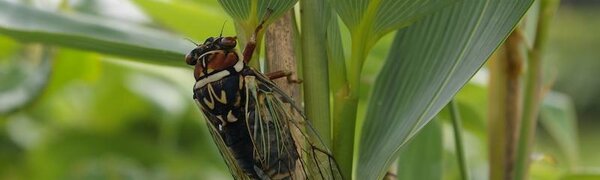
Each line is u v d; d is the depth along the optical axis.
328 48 0.40
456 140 0.49
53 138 0.90
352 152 0.40
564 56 2.72
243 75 0.41
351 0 0.39
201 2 0.60
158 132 0.90
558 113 0.65
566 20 2.77
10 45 0.68
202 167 0.88
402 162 0.49
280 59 0.40
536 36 0.47
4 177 0.91
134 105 0.88
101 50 0.45
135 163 0.89
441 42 0.41
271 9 0.39
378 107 0.41
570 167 0.65
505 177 0.48
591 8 2.78
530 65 0.47
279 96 0.40
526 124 0.47
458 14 0.40
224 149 0.43
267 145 0.41
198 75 0.42
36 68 0.66
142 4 0.59
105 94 0.87
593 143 2.52
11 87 0.65
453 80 0.39
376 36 0.40
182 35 0.62
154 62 0.45
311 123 0.40
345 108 0.40
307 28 0.40
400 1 0.39
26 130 0.91
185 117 0.87
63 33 0.44
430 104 0.39
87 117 0.90
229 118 0.42
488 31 0.39
